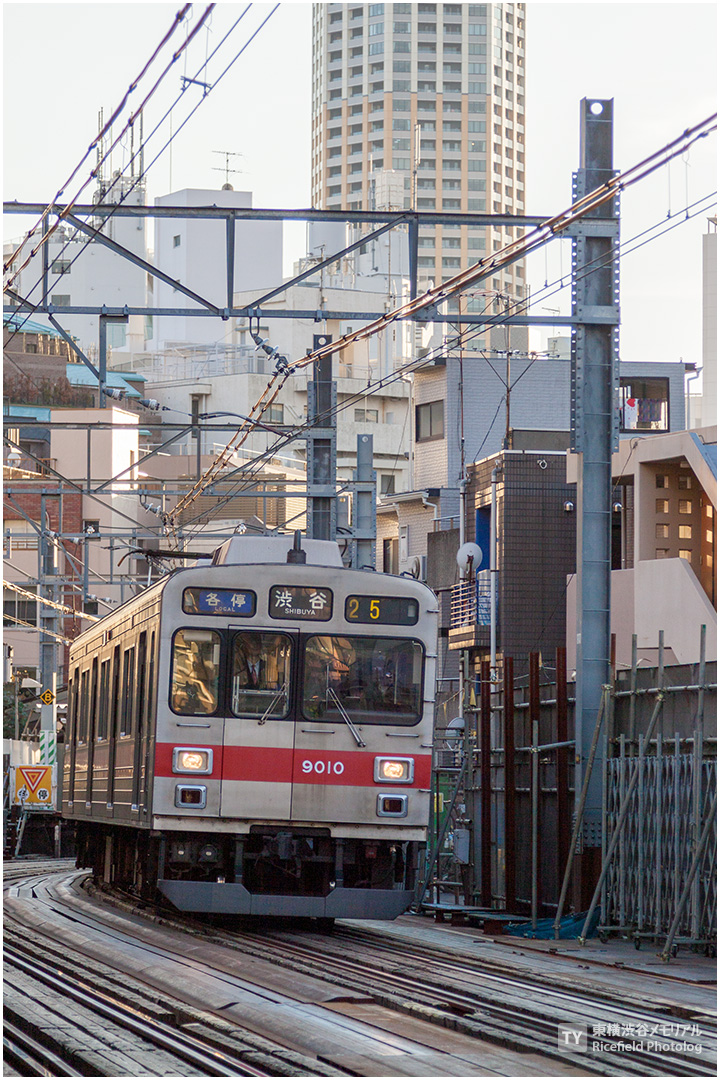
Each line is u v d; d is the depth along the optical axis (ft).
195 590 119.75
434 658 122.52
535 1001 82.74
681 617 198.80
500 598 247.09
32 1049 67.97
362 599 121.80
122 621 140.67
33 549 453.17
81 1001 81.46
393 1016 77.77
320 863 120.78
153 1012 77.41
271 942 112.68
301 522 467.52
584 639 132.46
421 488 323.16
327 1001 82.23
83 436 462.60
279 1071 62.95
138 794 124.57
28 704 378.53
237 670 119.24
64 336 136.77
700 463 200.64
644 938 118.62
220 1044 69.15
